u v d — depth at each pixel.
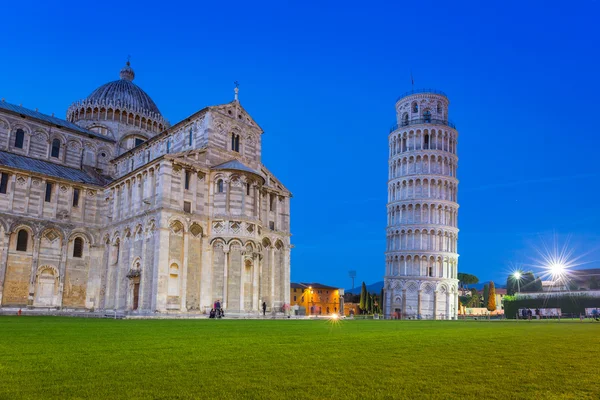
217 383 10.13
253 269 62.12
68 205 69.00
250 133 71.19
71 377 10.48
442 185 119.00
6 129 72.31
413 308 113.06
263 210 70.69
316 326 34.09
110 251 67.38
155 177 60.56
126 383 9.95
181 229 58.97
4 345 16.22
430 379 11.02
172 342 18.27
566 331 31.12
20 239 64.25
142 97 92.44
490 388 10.15
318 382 10.44
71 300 67.38
